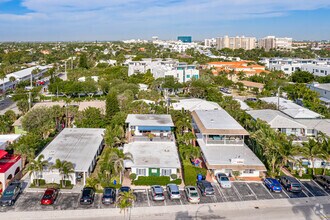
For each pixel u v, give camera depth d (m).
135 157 57.72
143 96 110.56
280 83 143.25
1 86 135.38
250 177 56.88
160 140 67.69
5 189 47.75
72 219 42.34
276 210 45.72
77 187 51.72
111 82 133.00
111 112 86.31
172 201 47.88
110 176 54.00
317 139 63.09
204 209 45.66
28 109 94.94
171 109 89.50
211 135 65.38
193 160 62.91
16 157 55.94
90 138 68.19
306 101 105.00
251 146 68.69
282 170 60.66
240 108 95.88
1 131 76.31
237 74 177.75
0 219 41.91
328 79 155.50
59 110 83.69
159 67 158.00
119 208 45.34
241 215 44.16
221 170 57.00
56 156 57.19
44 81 165.88
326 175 55.75
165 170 55.09
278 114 79.31
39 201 47.06
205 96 123.00
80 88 125.69
